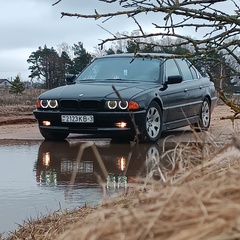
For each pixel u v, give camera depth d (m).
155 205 1.66
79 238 1.68
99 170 6.01
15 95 36.50
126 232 1.57
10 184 5.30
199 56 3.24
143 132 8.21
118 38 3.21
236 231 1.40
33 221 3.71
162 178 2.15
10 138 9.39
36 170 6.12
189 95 9.77
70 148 7.97
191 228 1.46
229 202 1.56
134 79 9.09
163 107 8.79
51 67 61.53
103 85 8.72
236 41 3.19
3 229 3.67
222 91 3.64
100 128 8.23
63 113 8.41
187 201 1.63
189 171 2.07
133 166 6.25
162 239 1.49
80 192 4.84
